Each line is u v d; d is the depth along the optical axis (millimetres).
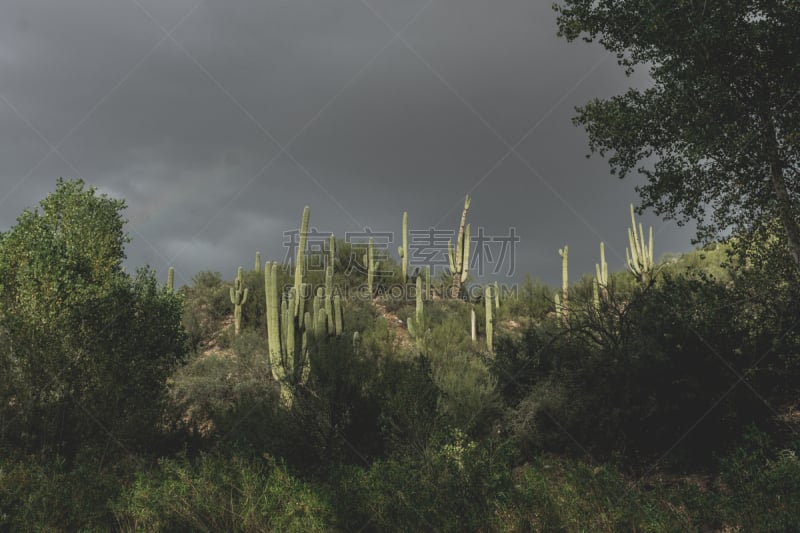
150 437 8039
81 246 10141
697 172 7645
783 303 7172
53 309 8414
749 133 7168
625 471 6633
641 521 4219
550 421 7793
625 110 7965
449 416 7605
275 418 8031
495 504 4605
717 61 7199
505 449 5484
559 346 8953
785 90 6918
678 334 7074
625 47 8102
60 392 8086
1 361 8047
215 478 5363
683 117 7484
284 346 13625
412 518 4758
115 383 8336
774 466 4375
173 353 9812
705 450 6531
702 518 4105
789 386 6750
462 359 12977
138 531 4918
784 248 7605
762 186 7574
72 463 7449
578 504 4406
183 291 23141
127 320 8969
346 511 4875
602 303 9016
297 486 5105
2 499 5438
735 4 6969
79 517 5105
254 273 22750
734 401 6555
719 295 7551
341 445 7680
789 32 6785
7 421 7754
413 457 5941
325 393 8047
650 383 6996
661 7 7211
